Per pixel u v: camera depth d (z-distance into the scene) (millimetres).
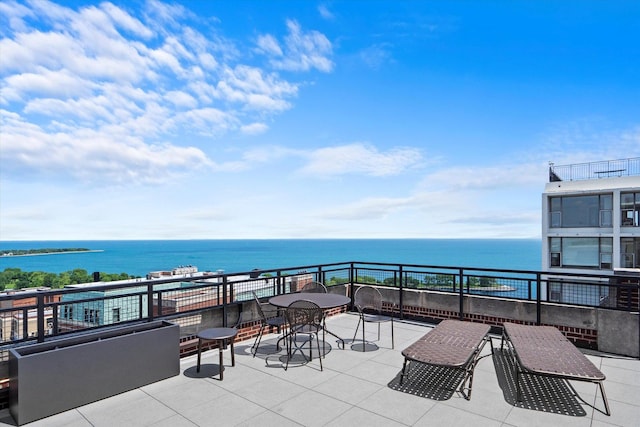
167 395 3512
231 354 4332
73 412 3150
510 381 3861
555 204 25625
